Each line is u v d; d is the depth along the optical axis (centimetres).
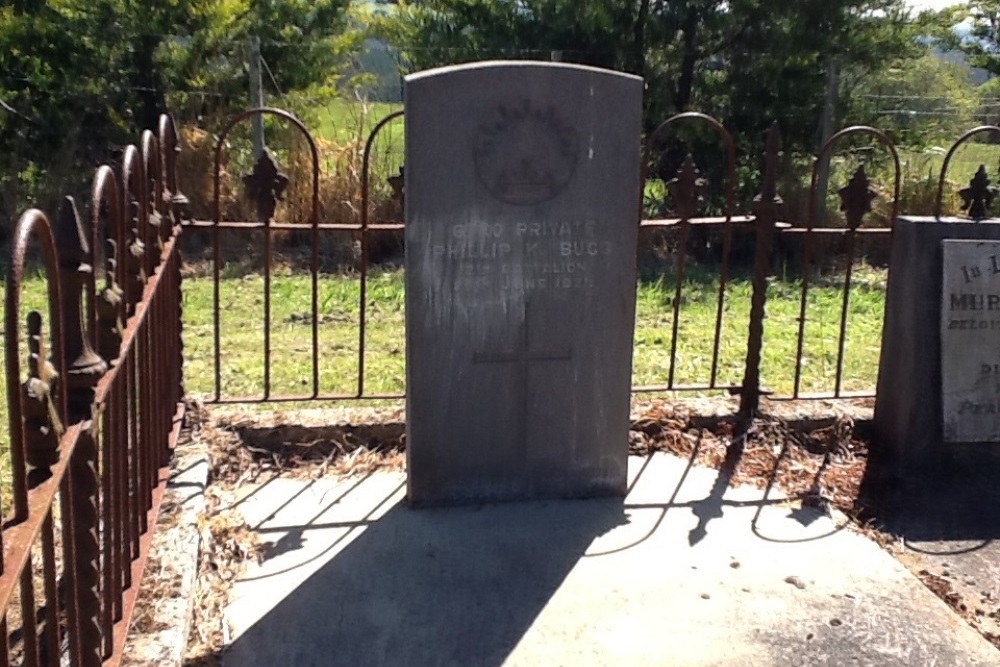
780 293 819
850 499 412
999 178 1056
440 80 353
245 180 431
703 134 998
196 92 962
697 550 364
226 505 384
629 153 374
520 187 368
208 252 870
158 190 354
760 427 460
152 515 324
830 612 327
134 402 283
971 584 354
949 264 424
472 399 384
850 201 459
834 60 964
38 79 904
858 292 823
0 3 909
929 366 431
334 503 394
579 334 386
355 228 439
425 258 368
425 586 336
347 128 995
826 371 594
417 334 374
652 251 937
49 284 187
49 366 177
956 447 441
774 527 384
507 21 1010
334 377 553
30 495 169
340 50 1120
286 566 346
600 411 395
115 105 940
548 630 313
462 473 391
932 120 1032
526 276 377
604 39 989
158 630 274
